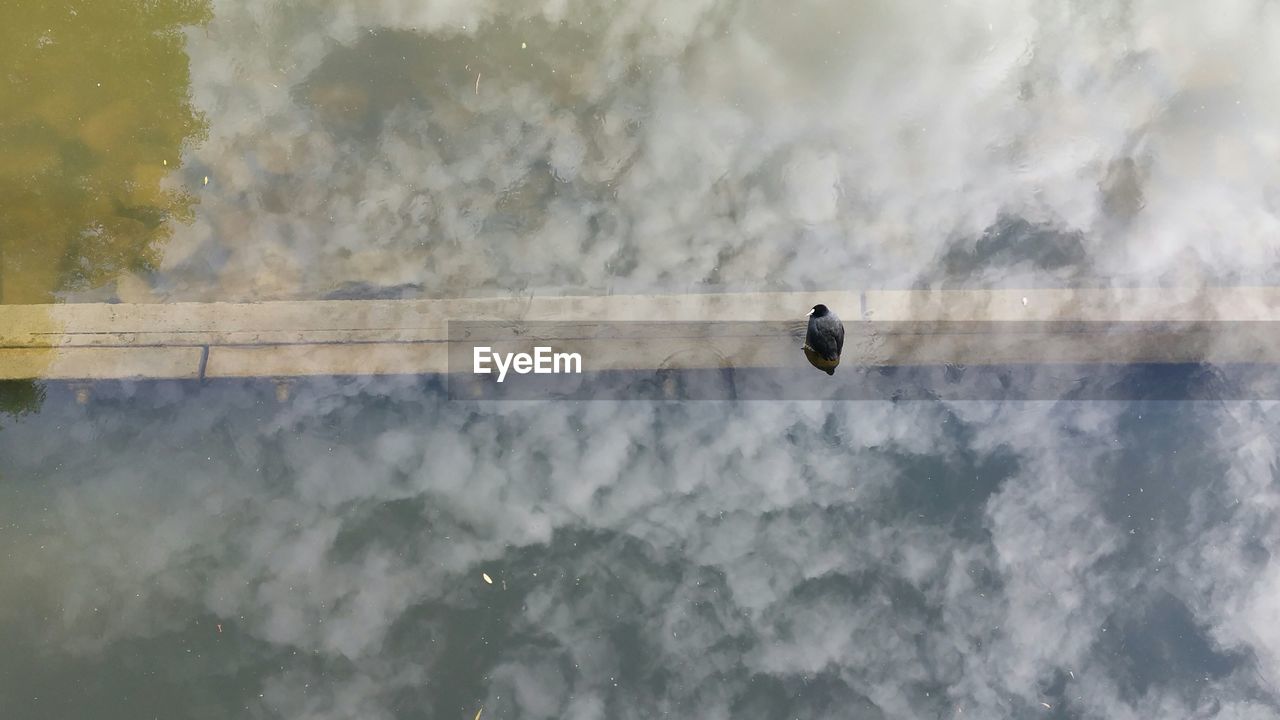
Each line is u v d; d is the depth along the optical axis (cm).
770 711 354
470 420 399
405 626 364
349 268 414
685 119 460
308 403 398
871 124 462
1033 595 369
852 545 380
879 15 487
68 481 380
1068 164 451
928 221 434
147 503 379
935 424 399
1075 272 420
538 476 391
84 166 427
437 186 436
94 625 358
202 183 429
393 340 403
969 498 386
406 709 351
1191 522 380
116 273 407
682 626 367
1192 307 411
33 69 445
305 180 433
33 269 405
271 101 450
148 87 448
